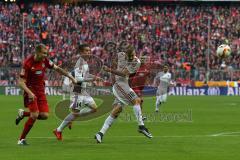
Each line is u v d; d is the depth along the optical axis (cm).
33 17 11375
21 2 11825
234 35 11488
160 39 11256
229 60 10700
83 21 11481
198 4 12638
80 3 11981
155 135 3347
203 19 11794
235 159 2319
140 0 12562
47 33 11081
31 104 2723
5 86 9506
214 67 10569
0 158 2317
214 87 9919
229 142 2931
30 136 3259
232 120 4675
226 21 11788
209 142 2928
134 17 11744
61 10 11638
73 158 2323
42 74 2764
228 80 9931
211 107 6550
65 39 11012
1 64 10094
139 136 3269
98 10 11825
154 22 11656
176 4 12669
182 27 11556
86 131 3609
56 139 3072
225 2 12612
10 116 4994
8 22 11169
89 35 11194
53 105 6438
